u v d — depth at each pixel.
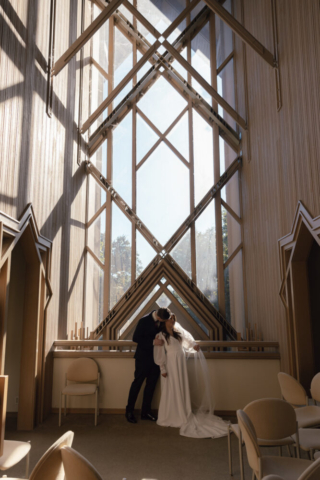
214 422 4.67
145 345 5.05
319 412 3.53
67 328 6.14
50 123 5.44
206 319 6.91
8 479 2.46
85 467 1.91
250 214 6.71
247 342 5.25
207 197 7.31
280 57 4.98
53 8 5.57
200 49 7.77
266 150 5.67
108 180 7.46
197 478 3.34
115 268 7.18
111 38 7.84
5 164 3.92
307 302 4.66
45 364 5.09
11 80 4.13
